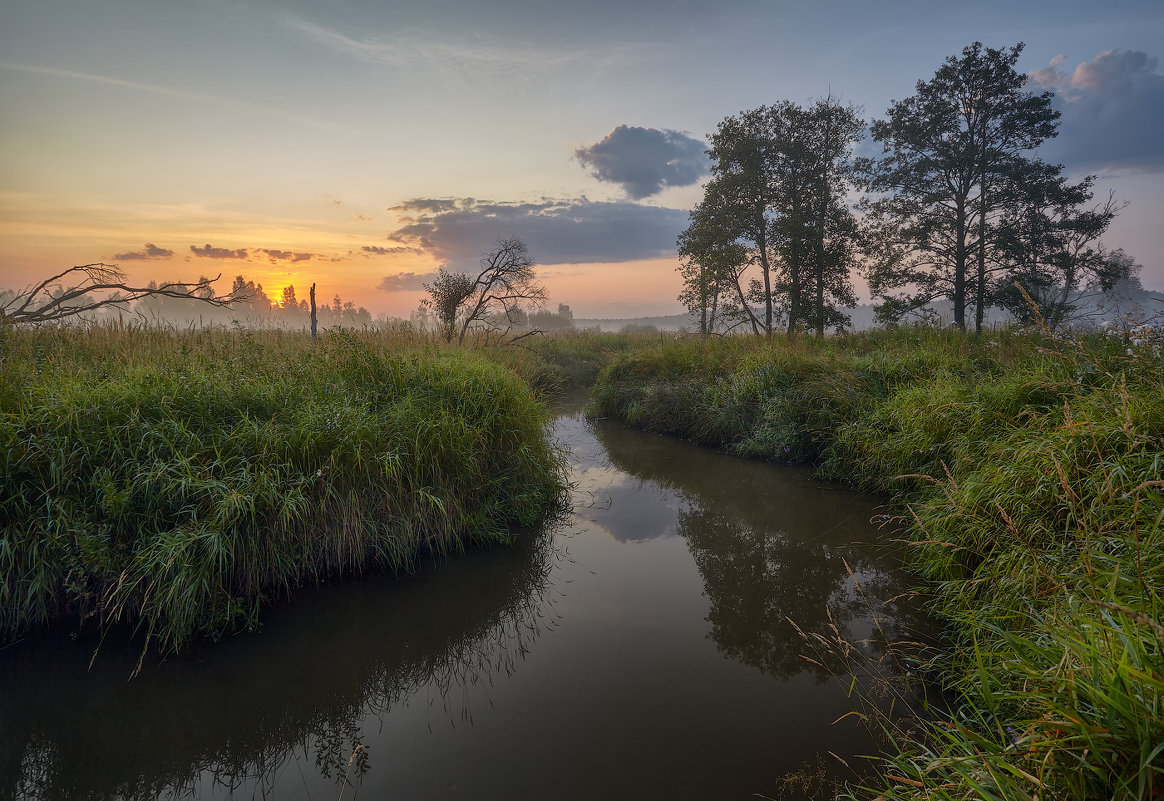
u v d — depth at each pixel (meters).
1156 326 5.38
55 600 4.57
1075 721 1.89
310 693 4.11
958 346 10.34
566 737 3.60
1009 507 4.40
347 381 7.27
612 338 27.92
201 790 3.26
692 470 9.88
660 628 4.93
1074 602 2.79
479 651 4.63
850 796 2.78
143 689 4.08
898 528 6.78
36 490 4.58
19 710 3.84
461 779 3.27
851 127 22.33
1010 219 21.05
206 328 9.59
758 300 24.34
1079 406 4.69
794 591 5.50
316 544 5.53
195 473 4.89
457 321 18.34
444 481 6.38
